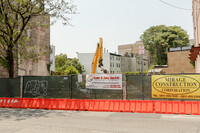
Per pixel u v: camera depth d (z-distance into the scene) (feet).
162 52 222.48
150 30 233.76
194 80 33.91
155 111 33.83
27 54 63.21
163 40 210.18
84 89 40.91
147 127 23.77
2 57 54.70
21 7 53.57
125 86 38.58
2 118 30.45
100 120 28.14
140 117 30.12
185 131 21.88
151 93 36.47
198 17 65.36
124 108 35.40
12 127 24.35
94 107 36.91
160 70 123.85
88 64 229.66
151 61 310.65
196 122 26.35
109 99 39.01
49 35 94.32
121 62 250.16
